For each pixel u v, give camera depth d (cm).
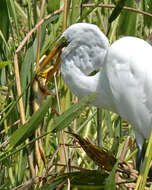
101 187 1169
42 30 1192
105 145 1222
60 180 1165
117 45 1191
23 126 1154
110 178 1148
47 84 1202
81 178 1168
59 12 1197
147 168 1153
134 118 1191
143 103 1188
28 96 1184
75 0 1198
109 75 1192
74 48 1195
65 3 1195
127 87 1189
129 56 1188
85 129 1219
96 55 1195
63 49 1201
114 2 1223
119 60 1190
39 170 1177
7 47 1191
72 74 1198
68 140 1200
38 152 1175
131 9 1199
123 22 1218
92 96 1149
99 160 1182
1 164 1186
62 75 1198
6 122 1192
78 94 1202
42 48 1202
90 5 1201
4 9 1191
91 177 1168
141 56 1188
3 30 1194
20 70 1190
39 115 1153
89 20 1236
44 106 1152
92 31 1194
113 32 1208
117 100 1193
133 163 1207
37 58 1184
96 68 1198
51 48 1203
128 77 1188
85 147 1182
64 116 1152
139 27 1245
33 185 1177
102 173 1168
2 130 1198
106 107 1202
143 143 1195
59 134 1189
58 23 1201
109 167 1180
